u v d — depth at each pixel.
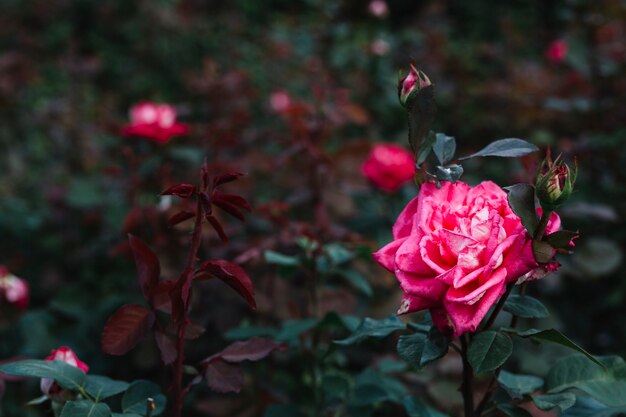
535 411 1.02
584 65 2.08
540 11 3.40
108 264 1.71
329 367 1.20
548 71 2.50
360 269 1.35
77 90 3.30
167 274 1.28
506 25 3.30
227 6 4.14
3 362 0.97
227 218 1.54
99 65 3.45
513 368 1.35
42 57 3.76
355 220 1.61
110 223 1.60
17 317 1.41
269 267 1.30
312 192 1.49
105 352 0.79
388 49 2.76
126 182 1.56
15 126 2.61
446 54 2.95
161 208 1.34
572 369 0.83
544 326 1.49
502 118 2.35
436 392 1.08
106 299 1.54
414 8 4.58
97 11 3.93
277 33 3.34
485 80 2.80
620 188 1.73
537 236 0.70
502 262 0.69
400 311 0.71
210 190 0.76
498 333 0.73
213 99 1.96
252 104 2.44
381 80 2.59
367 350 1.36
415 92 0.75
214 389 0.82
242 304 1.34
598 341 1.62
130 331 0.80
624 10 2.16
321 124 1.61
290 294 1.32
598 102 2.01
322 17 3.67
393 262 0.72
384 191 1.53
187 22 3.85
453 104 2.56
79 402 0.76
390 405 1.14
